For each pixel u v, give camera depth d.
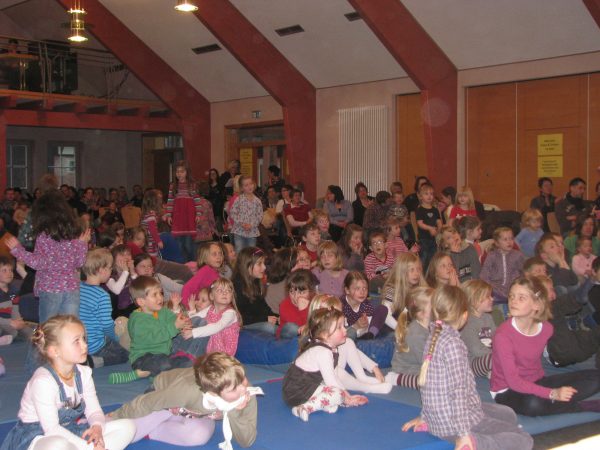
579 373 4.54
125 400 4.71
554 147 11.17
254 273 6.49
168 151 19.19
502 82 11.59
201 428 3.89
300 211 11.34
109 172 19.48
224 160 16.22
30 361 5.21
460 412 3.75
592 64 10.43
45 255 5.30
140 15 14.21
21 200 12.72
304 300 5.99
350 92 13.70
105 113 15.59
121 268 6.68
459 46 11.47
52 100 14.60
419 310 5.04
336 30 12.34
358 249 8.47
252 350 5.83
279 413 4.43
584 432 4.50
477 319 5.27
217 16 12.91
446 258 6.09
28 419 3.48
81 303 5.59
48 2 16.09
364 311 6.18
